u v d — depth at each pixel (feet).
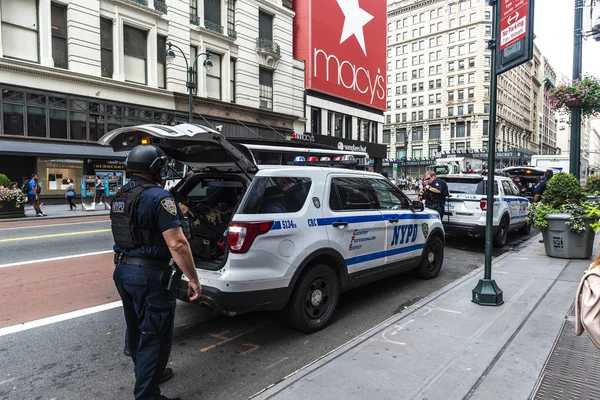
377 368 10.36
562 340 11.95
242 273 11.61
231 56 82.33
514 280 18.72
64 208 60.95
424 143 250.98
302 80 98.58
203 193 16.14
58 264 23.71
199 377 10.88
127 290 8.54
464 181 30.27
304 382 9.69
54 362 11.71
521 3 13.14
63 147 60.95
